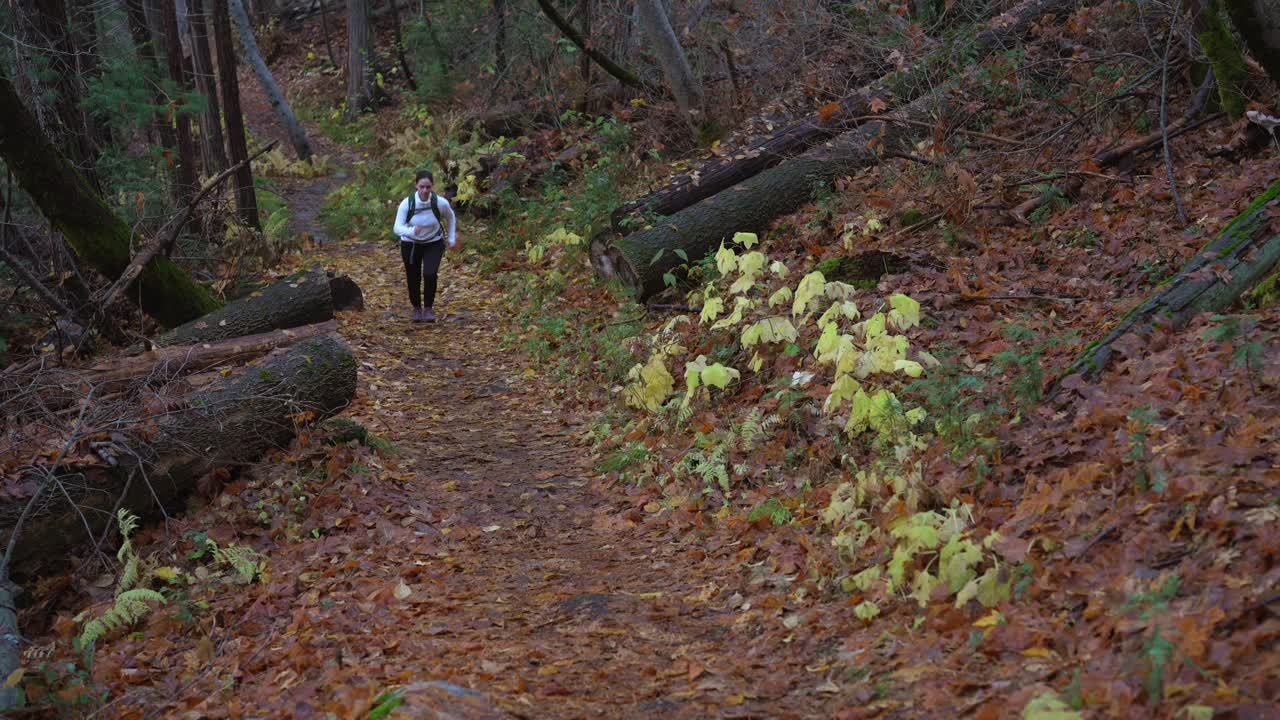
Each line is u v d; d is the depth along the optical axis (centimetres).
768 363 706
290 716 358
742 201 977
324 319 887
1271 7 771
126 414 584
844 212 944
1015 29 1115
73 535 534
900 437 521
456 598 479
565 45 1605
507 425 783
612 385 816
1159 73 937
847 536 443
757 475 578
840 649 366
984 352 602
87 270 945
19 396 581
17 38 951
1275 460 352
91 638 450
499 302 1118
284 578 511
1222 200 707
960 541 384
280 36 3183
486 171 1508
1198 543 327
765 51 1366
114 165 1152
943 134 955
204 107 1319
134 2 1395
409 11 2830
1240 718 243
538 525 593
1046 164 891
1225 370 437
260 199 1680
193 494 592
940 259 768
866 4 1284
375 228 1552
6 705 397
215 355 692
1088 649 299
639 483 626
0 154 799
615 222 1045
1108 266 693
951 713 296
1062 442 447
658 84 1516
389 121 2356
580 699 356
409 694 336
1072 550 357
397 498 618
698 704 342
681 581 482
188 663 438
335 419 681
